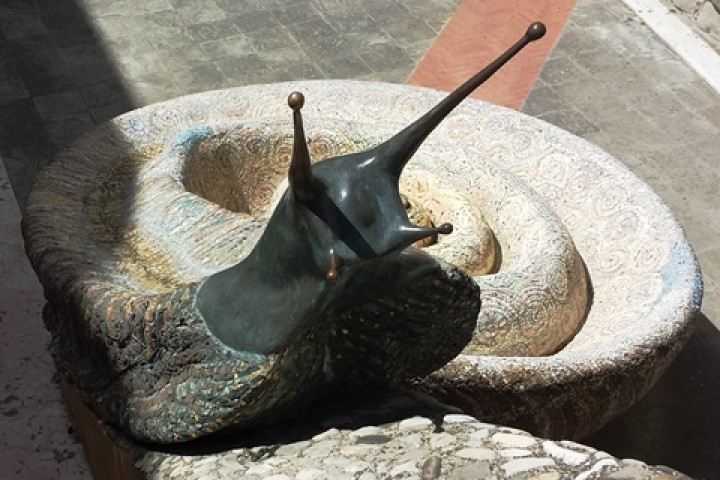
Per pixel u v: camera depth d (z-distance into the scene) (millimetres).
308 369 3078
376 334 3150
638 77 8547
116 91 7973
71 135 7488
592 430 4043
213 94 5637
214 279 3061
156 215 4523
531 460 2658
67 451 4461
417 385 3549
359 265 2674
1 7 8828
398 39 8820
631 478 2445
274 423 3186
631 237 4891
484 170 5176
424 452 2838
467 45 8773
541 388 3682
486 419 3691
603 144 7809
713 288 6480
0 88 7895
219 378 2973
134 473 3248
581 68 8594
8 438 4508
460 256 4664
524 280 4430
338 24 8961
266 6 9141
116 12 8891
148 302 3174
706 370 5832
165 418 3090
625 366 3893
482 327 4223
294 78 8297
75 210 4555
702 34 9070
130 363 3211
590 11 9305
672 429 5434
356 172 2605
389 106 5734
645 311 4371
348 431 3105
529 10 9219
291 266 2771
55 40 8484
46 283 3770
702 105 8289
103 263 4074
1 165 6312
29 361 4875
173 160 4891
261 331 2896
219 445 3125
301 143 2494
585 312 4695
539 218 4875
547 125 5492
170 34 8680
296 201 2631
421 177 5176
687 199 7293
